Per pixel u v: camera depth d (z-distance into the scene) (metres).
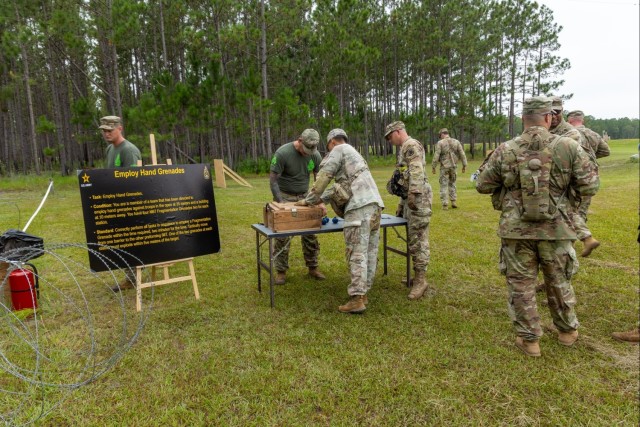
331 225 3.85
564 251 2.74
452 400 2.39
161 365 2.81
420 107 29.03
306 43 24.77
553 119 3.67
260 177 19.11
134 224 3.81
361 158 3.57
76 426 2.22
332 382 2.58
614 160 21.00
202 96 17.86
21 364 2.81
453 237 6.16
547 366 2.71
